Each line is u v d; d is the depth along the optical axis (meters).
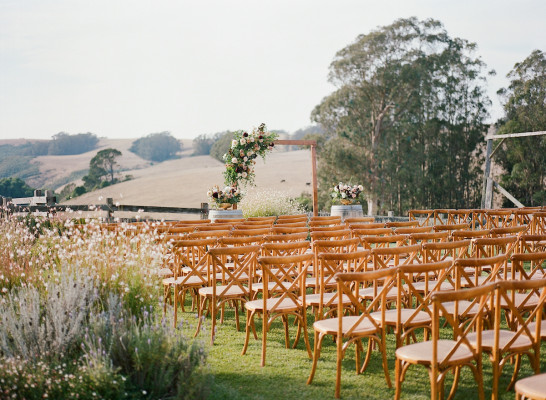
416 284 5.02
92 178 85.25
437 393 3.06
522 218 9.13
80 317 3.76
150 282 4.79
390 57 38.78
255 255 4.89
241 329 5.29
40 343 3.60
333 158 36.81
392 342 4.82
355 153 37.56
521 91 39.56
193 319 5.62
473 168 41.97
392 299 4.68
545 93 39.03
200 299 5.37
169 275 6.08
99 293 4.45
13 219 6.35
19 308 4.24
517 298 4.41
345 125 38.16
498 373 3.18
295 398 3.54
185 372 3.34
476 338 3.44
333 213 12.52
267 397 3.55
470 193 41.78
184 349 3.54
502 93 41.09
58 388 3.09
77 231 5.30
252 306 4.38
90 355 3.30
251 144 11.32
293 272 5.66
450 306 4.17
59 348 3.58
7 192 77.06
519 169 38.25
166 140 131.00
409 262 4.98
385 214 39.84
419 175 37.91
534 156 38.50
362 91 38.28
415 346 3.34
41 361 3.29
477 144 42.28
